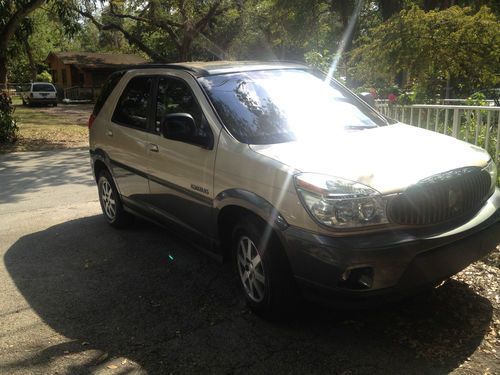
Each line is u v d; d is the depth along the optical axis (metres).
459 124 6.04
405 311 3.73
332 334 3.48
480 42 8.19
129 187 5.35
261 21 30.34
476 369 3.03
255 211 3.47
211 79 4.40
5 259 5.17
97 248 5.40
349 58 10.96
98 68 43.91
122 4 28.09
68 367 3.22
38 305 4.10
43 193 8.20
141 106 5.13
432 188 3.20
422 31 8.31
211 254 4.25
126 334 3.60
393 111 7.26
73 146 14.49
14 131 15.20
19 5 14.80
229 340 3.46
